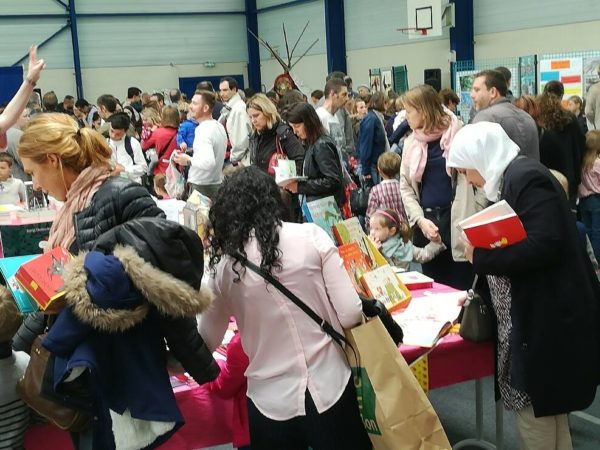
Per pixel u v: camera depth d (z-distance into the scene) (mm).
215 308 1828
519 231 1928
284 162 3600
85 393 1668
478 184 2154
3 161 4445
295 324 1755
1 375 1891
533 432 2135
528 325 2031
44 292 1637
